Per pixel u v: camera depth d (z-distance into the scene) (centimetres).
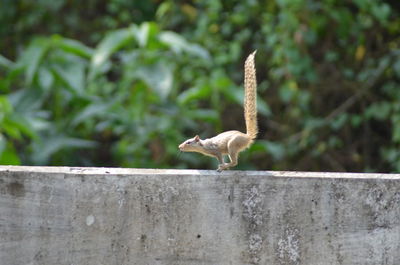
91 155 1600
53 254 583
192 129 1545
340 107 1505
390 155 1414
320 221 591
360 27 1505
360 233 591
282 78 1559
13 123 1105
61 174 584
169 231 589
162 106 1335
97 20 1834
